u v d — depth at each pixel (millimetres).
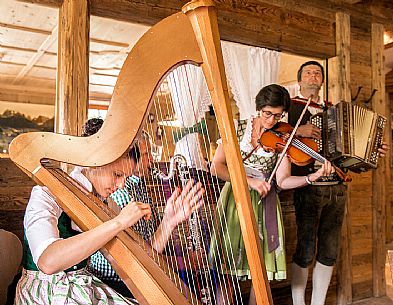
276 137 2477
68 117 2441
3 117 6078
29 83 6145
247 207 1150
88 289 1462
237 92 3273
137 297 1303
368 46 3986
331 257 3031
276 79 3393
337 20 3709
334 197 2945
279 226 2400
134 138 1367
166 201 1749
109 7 2643
